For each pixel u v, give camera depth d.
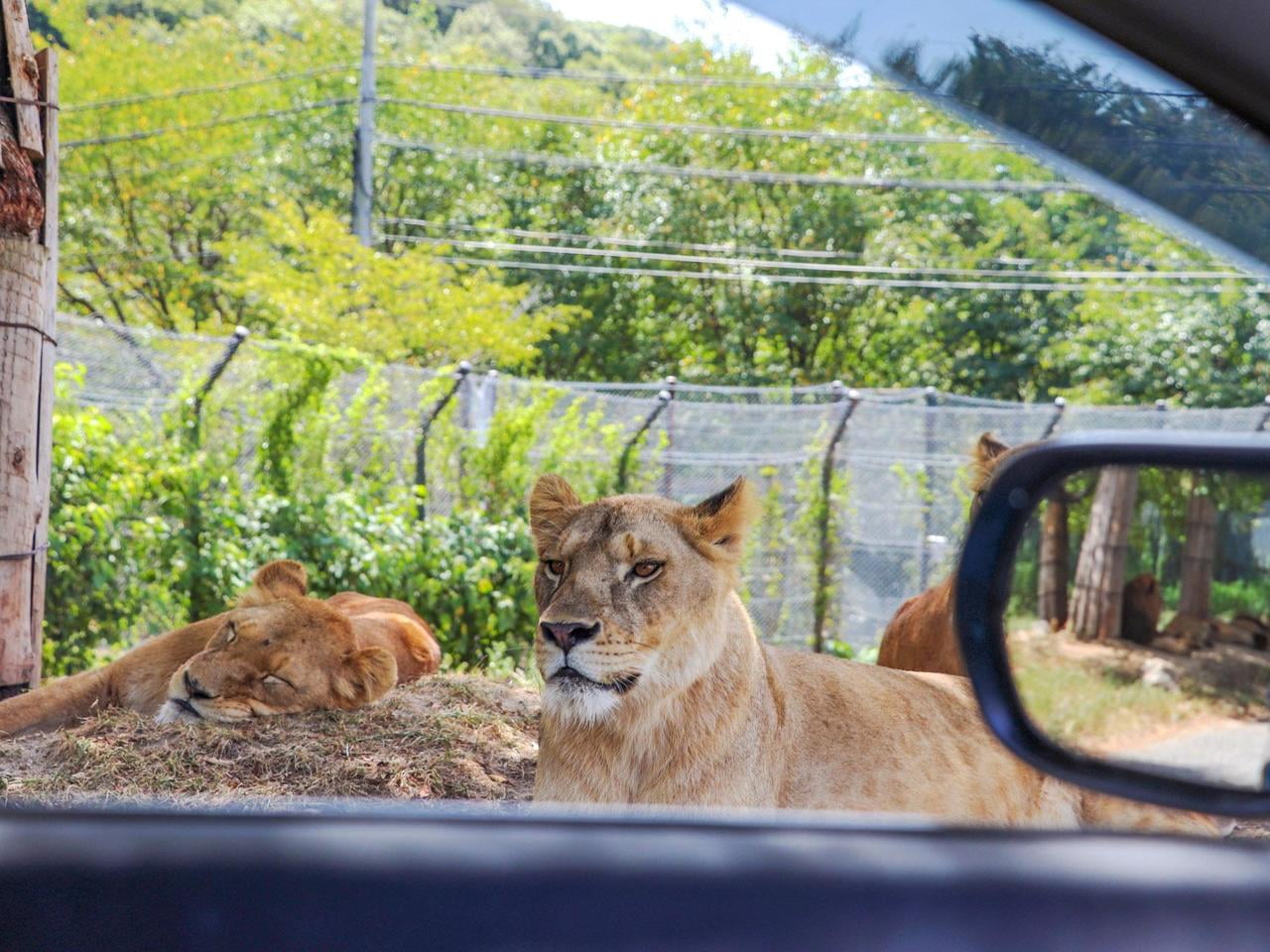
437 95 32.06
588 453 12.32
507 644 10.81
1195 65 1.56
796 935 1.07
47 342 6.13
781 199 30.30
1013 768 3.91
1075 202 27.50
